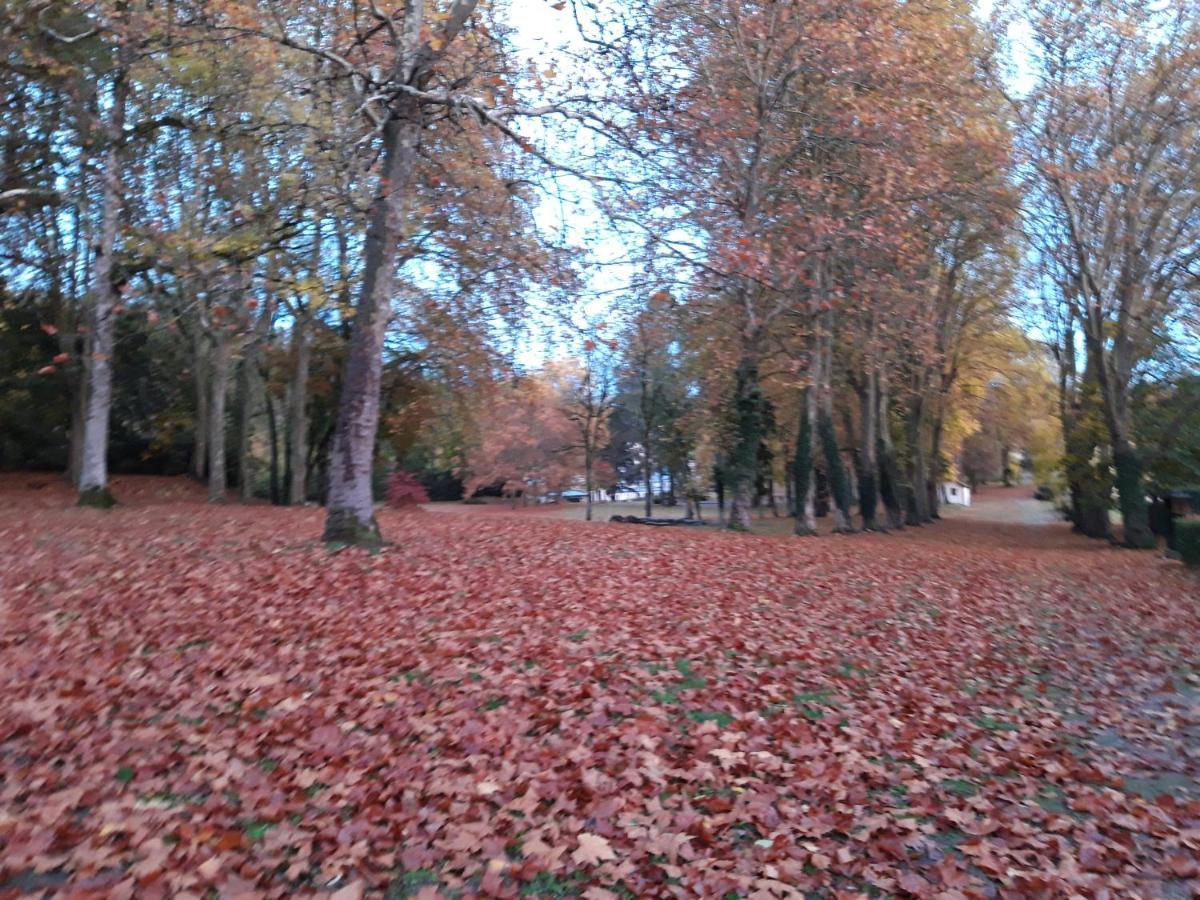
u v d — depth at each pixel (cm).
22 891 398
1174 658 1035
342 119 1532
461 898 436
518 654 856
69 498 2809
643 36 1401
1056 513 5219
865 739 702
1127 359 2989
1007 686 899
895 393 3900
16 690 676
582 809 535
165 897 401
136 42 1476
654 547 1775
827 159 2300
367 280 1392
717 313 2553
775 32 2048
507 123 1444
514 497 5678
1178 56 2511
